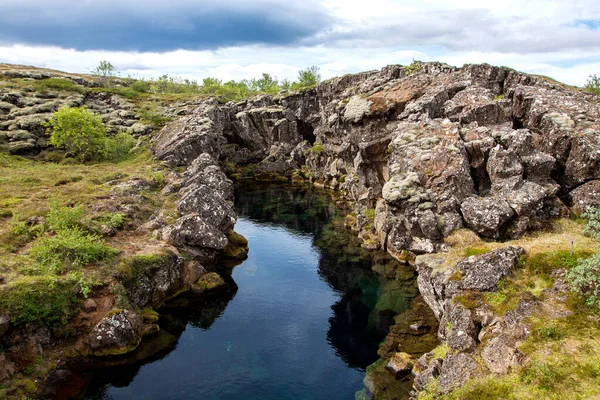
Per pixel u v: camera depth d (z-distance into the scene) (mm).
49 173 53188
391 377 23578
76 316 25547
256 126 106000
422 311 30953
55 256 28141
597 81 63125
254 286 37688
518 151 34844
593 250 22859
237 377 24266
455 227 32500
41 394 21375
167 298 32781
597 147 32625
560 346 17234
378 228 47062
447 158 36094
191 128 75375
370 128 59500
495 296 21625
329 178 84250
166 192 48531
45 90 93625
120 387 22984
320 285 38031
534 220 30844
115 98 103375
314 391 23078
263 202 72938
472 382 17406
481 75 58531
